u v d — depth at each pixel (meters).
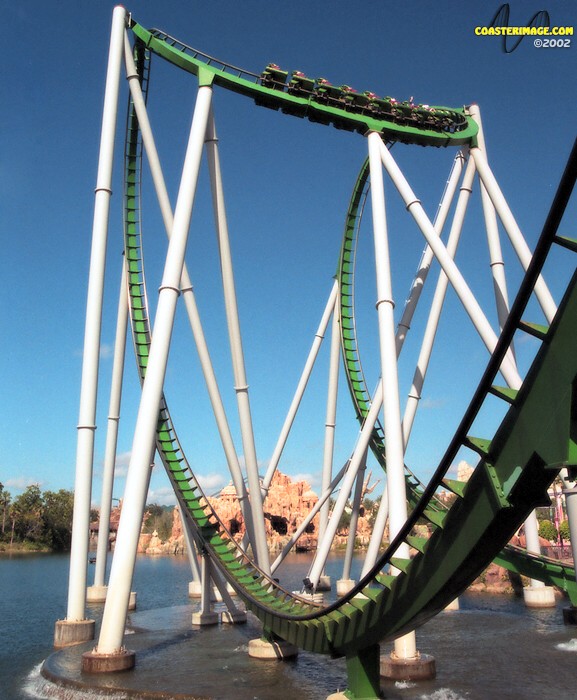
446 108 20.72
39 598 32.97
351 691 11.39
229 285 18.88
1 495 99.06
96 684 12.79
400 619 9.94
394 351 15.59
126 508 14.02
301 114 19.11
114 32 18.14
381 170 17.77
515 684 12.89
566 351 6.34
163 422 20.33
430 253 21.98
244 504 19.69
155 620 21.94
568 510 7.85
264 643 15.56
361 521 104.38
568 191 5.64
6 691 13.33
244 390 18.73
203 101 16.72
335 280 27.75
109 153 18.12
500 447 7.69
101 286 18.02
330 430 28.70
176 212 15.48
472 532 8.24
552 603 24.91
